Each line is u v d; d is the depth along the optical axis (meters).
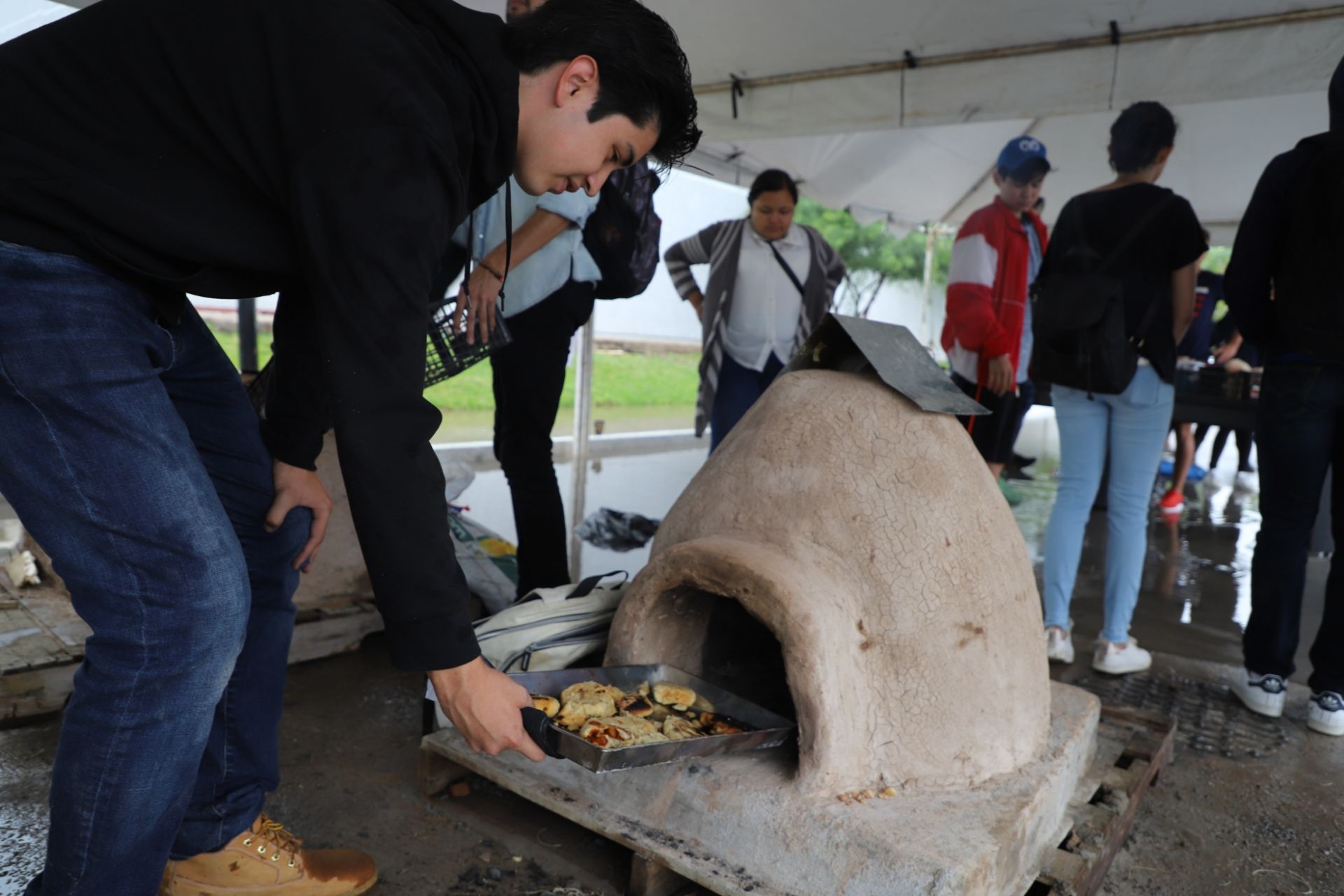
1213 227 7.87
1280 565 2.63
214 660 1.21
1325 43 3.54
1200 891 1.82
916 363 1.99
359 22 1.04
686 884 1.73
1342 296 2.34
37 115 1.05
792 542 1.73
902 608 1.69
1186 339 6.26
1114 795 2.00
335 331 1.05
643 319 10.68
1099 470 3.03
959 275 3.73
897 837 1.50
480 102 1.12
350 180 1.00
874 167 6.73
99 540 1.12
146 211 1.05
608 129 1.18
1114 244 2.81
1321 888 1.86
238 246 1.10
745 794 1.63
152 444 1.14
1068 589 3.09
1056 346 2.82
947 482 1.79
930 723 1.70
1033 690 1.84
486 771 1.91
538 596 2.19
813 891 1.53
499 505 5.24
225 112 1.05
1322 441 2.54
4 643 2.38
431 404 1.13
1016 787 1.71
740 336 4.00
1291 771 2.37
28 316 1.05
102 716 1.16
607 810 1.77
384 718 2.42
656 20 1.18
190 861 1.51
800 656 1.57
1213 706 2.78
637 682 1.84
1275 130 6.01
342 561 2.92
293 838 1.62
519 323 2.69
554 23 1.15
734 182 6.26
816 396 1.91
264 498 1.47
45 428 1.08
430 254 1.06
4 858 1.69
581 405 6.42
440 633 1.16
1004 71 4.19
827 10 3.98
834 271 4.09
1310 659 2.67
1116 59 3.96
